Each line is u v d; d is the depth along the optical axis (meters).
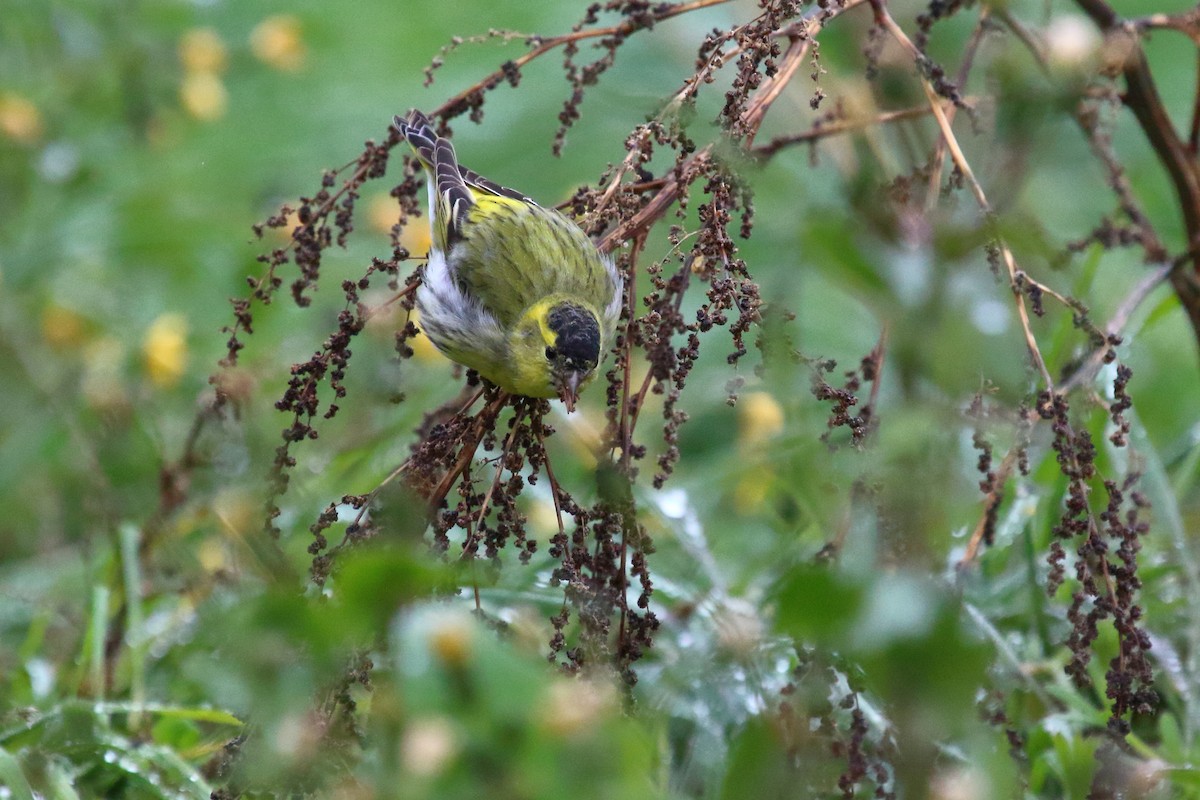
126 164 14.90
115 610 9.73
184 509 9.80
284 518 9.65
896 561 4.36
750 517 10.34
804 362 6.04
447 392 10.79
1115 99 8.77
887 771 6.51
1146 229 9.41
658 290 6.79
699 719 7.34
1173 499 8.67
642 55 15.34
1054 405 6.30
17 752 7.88
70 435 11.48
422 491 6.51
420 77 17.28
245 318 7.76
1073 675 6.78
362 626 3.89
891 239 4.43
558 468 11.07
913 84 7.29
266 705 3.97
